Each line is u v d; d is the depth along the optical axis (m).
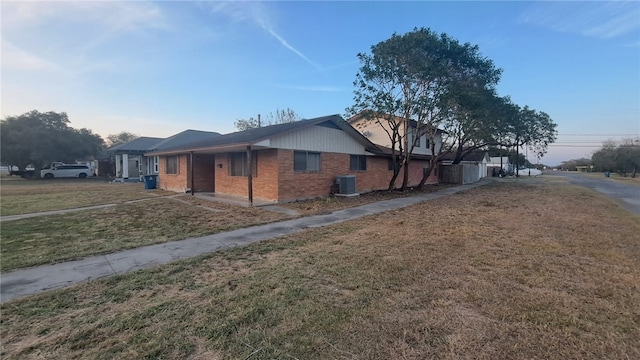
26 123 31.02
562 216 9.29
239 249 5.70
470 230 7.24
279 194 11.91
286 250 5.63
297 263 4.82
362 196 14.54
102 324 2.95
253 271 4.46
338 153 14.73
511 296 3.53
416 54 14.00
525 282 3.97
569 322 2.94
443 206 11.64
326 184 14.06
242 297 3.54
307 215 9.44
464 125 16.66
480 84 16.31
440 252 5.37
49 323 2.99
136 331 2.81
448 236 6.62
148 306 3.33
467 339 2.63
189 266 4.72
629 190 19.31
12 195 14.93
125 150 26.25
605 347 2.53
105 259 5.13
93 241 6.28
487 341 2.61
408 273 4.30
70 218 8.84
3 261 4.93
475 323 2.91
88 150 34.59
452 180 25.64
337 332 2.76
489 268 4.51
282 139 11.96
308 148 13.09
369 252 5.40
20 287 3.91
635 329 2.81
